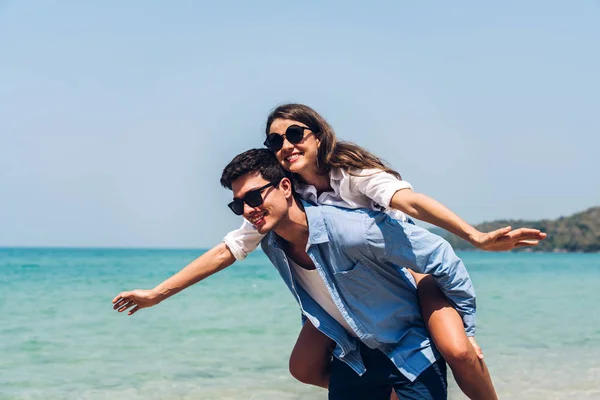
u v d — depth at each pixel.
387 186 3.61
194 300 16.09
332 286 3.69
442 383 3.84
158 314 13.38
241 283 22.09
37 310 14.08
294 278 3.97
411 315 3.86
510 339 10.35
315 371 4.27
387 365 3.89
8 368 8.26
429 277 3.99
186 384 7.34
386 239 3.57
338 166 3.74
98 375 7.84
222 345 9.85
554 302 16.80
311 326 4.27
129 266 38.53
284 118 3.76
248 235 3.95
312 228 3.60
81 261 48.19
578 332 11.19
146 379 7.60
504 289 21.78
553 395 6.58
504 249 3.27
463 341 3.61
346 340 3.89
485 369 3.73
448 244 3.75
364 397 4.00
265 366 8.28
